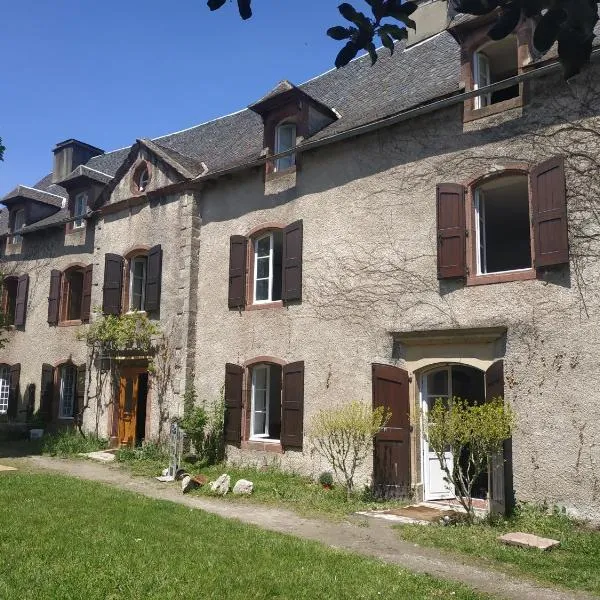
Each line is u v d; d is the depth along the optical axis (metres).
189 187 14.17
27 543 6.23
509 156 9.32
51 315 18.36
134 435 14.73
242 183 13.41
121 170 16.12
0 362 19.94
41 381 18.23
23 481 10.02
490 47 10.24
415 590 5.32
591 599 5.41
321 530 7.68
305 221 11.92
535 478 8.34
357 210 11.10
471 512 8.10
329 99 14.26
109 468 12.43
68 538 6.49
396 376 9.88
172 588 5.13
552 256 8.55
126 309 15.48
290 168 12.42
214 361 13.17
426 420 9.48
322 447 10.85
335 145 11.70
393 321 10.27
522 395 8.61
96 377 15.73
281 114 12.80
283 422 11.53
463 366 10.55
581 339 8.23
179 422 12.66
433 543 7.05
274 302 12.23
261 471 11.55
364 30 2.80
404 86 12.25
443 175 10.03
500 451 8.20
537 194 8.85
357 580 5.51
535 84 9.21
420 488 9.54
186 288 13.73
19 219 20.81
